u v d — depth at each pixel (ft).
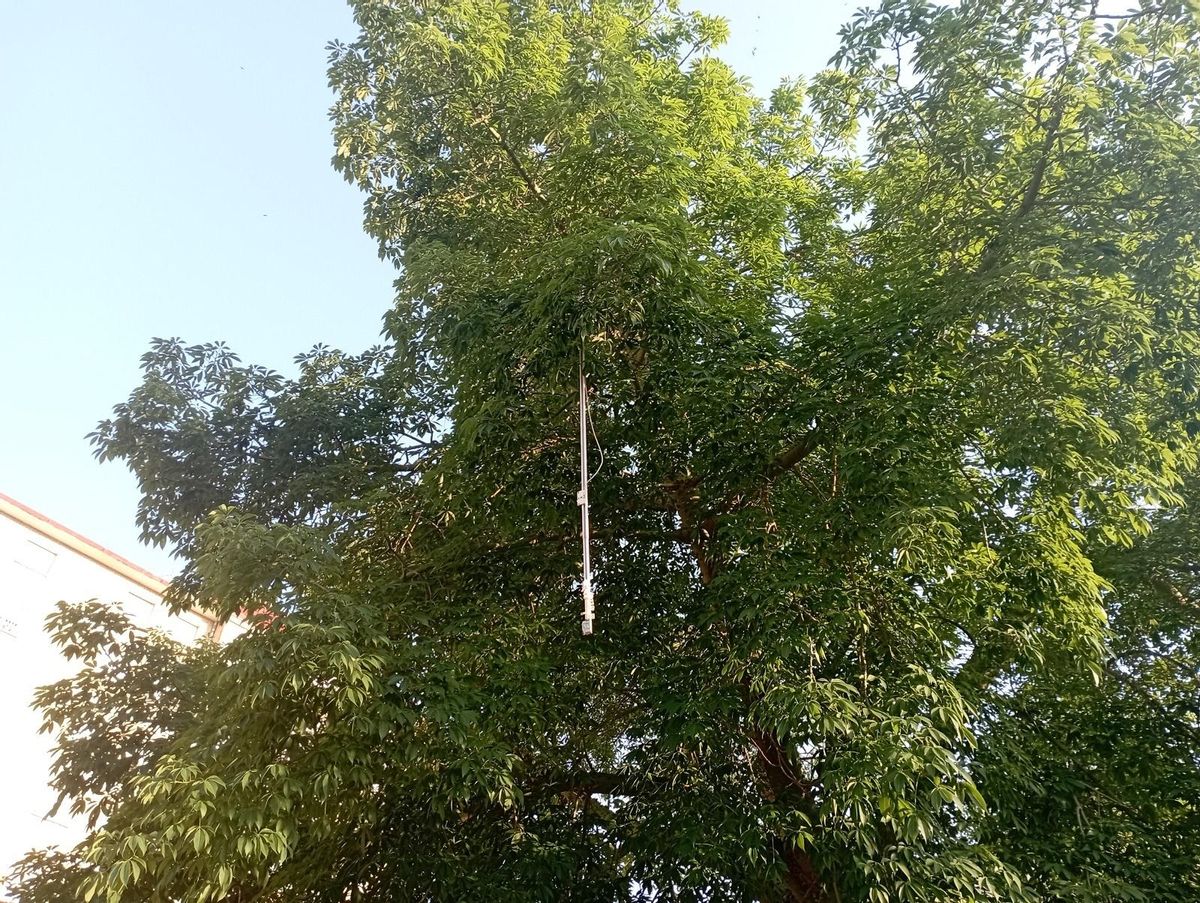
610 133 32.14
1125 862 26.32
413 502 35.35
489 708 27.25
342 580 31.96
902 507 26.03
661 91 40.24
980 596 28.17
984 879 22.50
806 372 31.14
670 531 34.32
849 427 28.09
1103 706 32.14
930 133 32.78
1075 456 26.81
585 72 34.78
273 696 24.47
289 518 36.55
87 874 31.68
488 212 37.86
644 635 32.78
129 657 35.73
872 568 28.78
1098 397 28.99
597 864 30.78
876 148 36.47
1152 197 28.71
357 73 39.91
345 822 27.48
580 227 31.65
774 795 28.68
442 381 36.81
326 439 36.83
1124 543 30.04
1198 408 29.09
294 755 25.71
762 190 39.27
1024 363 27.81
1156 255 27.89
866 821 22.72
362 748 24.90
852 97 37.88
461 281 33.40
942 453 28.89
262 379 38.09
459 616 30.09
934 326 28.99
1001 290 27.63
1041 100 31.27
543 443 31.53
